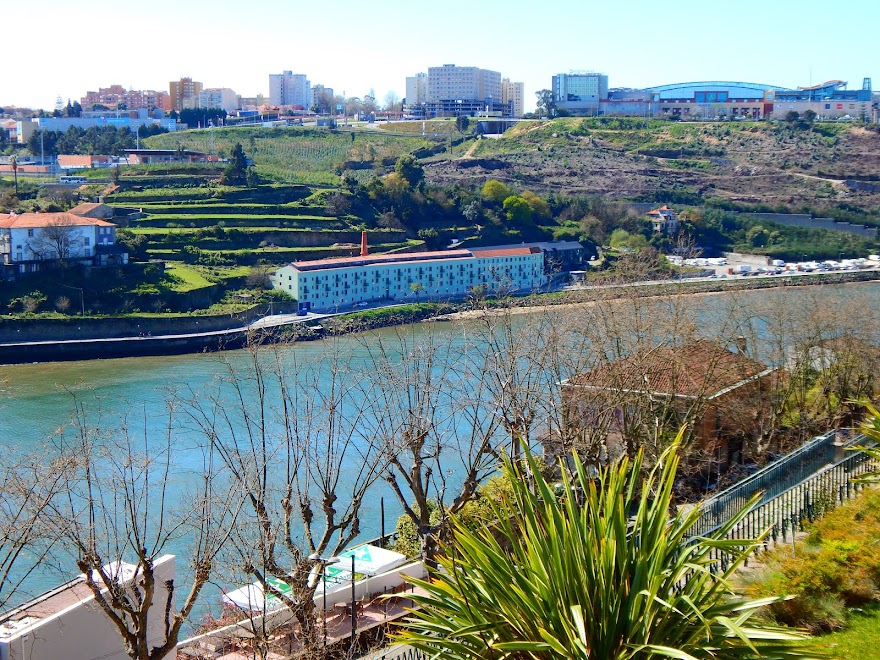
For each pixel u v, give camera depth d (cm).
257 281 17938
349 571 3875
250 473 4200
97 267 16725
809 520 3158
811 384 6900
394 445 4469
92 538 3131
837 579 2509
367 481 3934
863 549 2619
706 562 1741
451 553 1927
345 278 18188
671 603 1688
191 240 19600
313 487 5641
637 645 1656
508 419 4478
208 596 4475
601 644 1700
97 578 3338
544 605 1731
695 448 5175
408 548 4597
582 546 1750
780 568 2589
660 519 1761
